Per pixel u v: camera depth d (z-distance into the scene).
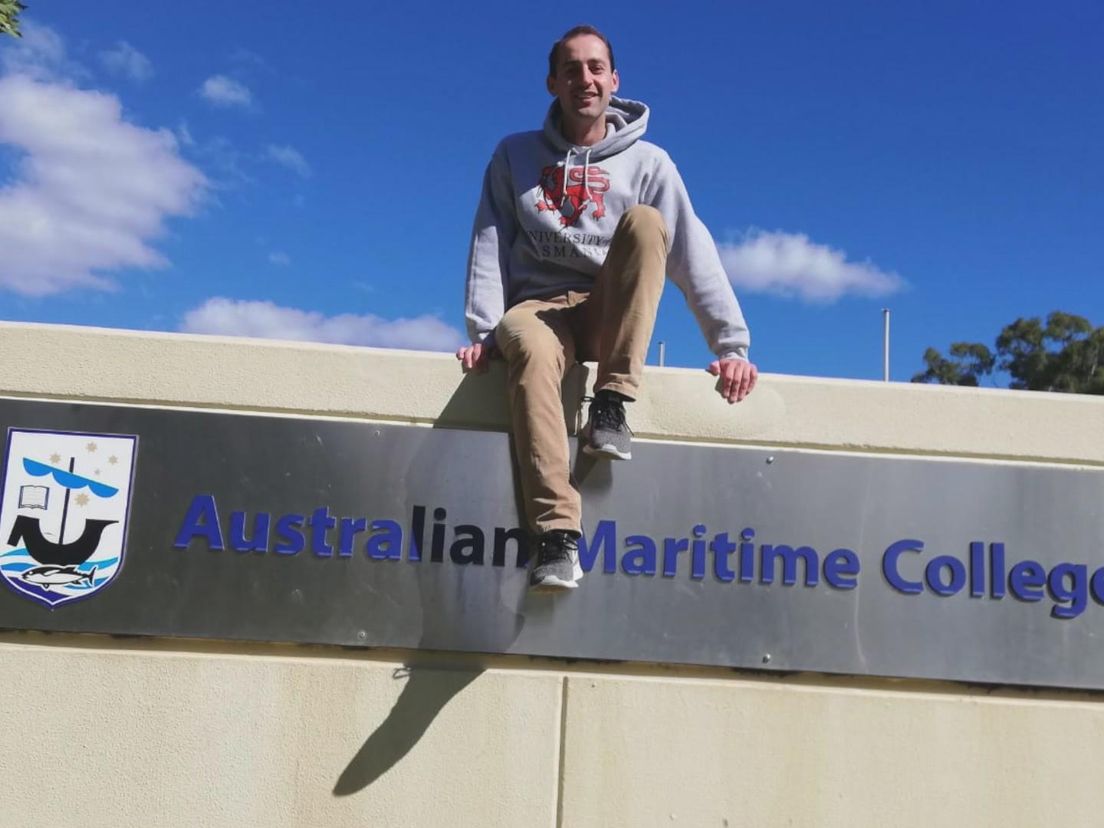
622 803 2.92
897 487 3.12
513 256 3.34
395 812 2.88
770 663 3.00
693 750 2.95
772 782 2.95
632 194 3.25
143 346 3.07
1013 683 3.03
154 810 2.85
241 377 3.08
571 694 2.96
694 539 3.05
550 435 2.84
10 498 2.95
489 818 2.89
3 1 5.81
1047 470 3.15
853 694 3.01
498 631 2.98
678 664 3.00
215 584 2.95
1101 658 3.06
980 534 3.10
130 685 2.90
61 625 2.90
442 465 3.05
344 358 3.12
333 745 2.91
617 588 3.01
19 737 2.85
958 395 3.20
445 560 3.00
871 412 3.17
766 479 3.10
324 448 3.04
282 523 2.99
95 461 2.98
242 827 2.86
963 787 2.97
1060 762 3.00
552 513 2.78
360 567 2.99
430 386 3.12
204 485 3.00
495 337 3.09
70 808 2.83
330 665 2.95
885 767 2.97
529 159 3.31
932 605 3.06
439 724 2.93
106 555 2.94
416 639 2.96
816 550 3.07
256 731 2.90
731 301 3.23
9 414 2.99
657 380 3.14
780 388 3.17
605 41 3.28
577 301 3.19
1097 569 3.11
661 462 3.08
